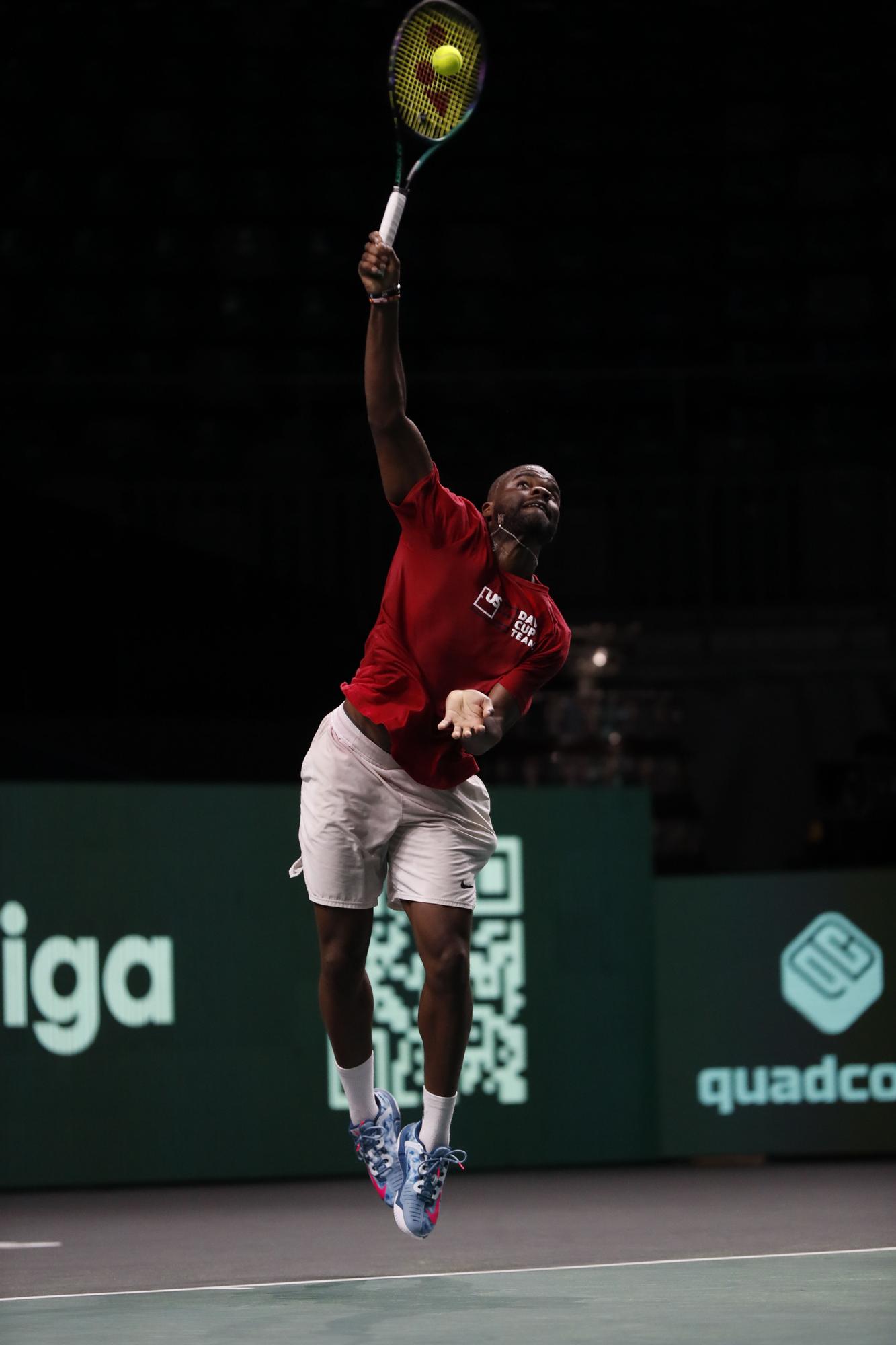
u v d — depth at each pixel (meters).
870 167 38.88
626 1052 22.12
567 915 21.97
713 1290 9.87
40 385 33.00
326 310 36.91
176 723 25.11
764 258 37.88
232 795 20.50
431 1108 9.91
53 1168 19.06
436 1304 9.52
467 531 9.53
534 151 39.66
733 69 40.69
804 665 30.11
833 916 22.47
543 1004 21.69
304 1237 14.32
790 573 31.17
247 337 36.31
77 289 36.62
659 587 31.45
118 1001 19.61
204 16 40.59
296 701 27.17
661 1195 17.73
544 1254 12.62
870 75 40.34
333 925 9.86
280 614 27.44
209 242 37.44
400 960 20.78
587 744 28.77
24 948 19.12
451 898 9.79
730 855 29.53
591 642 29.78
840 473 31.20
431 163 39.00
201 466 33.59
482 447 34.94
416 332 36.91
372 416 9.35
